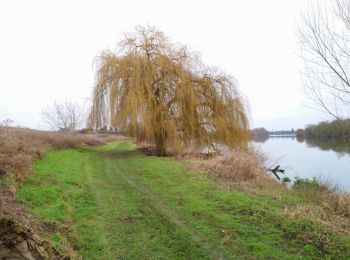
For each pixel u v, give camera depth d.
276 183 12.34
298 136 86.12
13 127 19.28
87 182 10.74
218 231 6.46
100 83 20.39
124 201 8.62
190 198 8.95
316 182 12.77
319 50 8.60
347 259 5.33
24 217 6.18
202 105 21.19
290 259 5.32
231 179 11.98
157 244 5.85
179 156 18.53
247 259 5.32
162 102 20.28
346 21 8.28
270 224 6.89
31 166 10.61
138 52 20.73
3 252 3.80
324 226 6.73
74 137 24.03
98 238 6.02
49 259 4.32
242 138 21.31
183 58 20.95
